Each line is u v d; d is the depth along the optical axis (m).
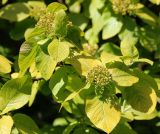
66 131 0.47
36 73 0.45
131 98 0.42
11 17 0.58
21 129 0.42
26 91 0.42
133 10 0.57
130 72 0.42
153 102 0.42
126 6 0.56
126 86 0.42
